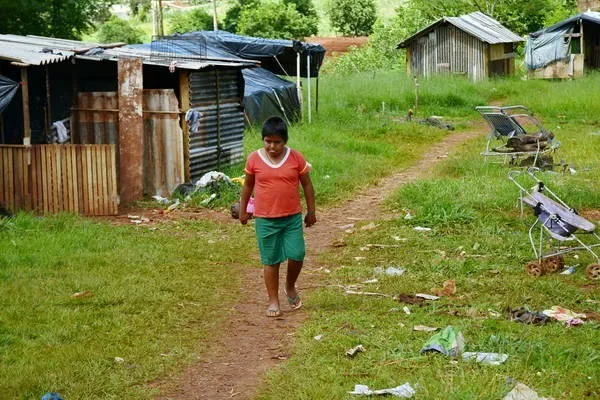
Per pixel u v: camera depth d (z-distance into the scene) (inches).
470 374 233.1
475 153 758.5
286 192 300.0
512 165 652.1
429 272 364.8
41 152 508.1
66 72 575.2
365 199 571.8
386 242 429.4
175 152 567.5
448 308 306.7
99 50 576.1
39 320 298.2
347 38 2295.8
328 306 316.2
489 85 1416.1
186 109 572.1
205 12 2664.9
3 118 574.9
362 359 252.7
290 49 965.8
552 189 540.7
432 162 759.1
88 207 511.2
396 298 323.0
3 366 251.4
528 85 1429.6
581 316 295.3
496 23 1743.4
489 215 479.5
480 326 281.4
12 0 1411.2
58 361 256.1
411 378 234.4
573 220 365.7
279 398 228.7
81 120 566.3
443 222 466.6
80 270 369.1
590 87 1280.8
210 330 294.4
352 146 805.9
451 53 1600.6
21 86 530.9
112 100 560.4
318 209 538.3
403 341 267.7
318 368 247.3
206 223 484.7
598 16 1672.0
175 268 380.8
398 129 950.4
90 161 508.7
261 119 868.6
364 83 1285.7
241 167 639.1
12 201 511.5
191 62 581.9
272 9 2292.1
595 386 226.1
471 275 358.9
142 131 551.8
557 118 1073.5
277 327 296.0
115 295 327.0
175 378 249.4
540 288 332.8
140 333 287.4
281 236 304.7
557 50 1636.3
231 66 605.9
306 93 1154.7
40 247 406.6
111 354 265.1
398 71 1759.4
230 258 402.9
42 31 1515.7
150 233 459.2
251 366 258.8
